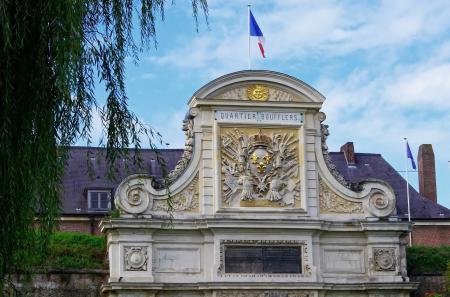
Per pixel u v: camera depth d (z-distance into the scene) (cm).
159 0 1772
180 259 3588
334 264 3709
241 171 3684
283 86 3756
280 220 3641
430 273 3969
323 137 3806
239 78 3722
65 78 1555
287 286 3612
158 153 1878
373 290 3681
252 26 3900
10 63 1548
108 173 1811
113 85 1738
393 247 3734
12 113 1571
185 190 3647
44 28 1559
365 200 3772
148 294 3519
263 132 3744
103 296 3606
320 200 3750
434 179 5128
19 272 1898
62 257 3719
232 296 3578
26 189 1580
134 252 3531
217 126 3700
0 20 1486
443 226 4797
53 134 1622
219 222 3588
